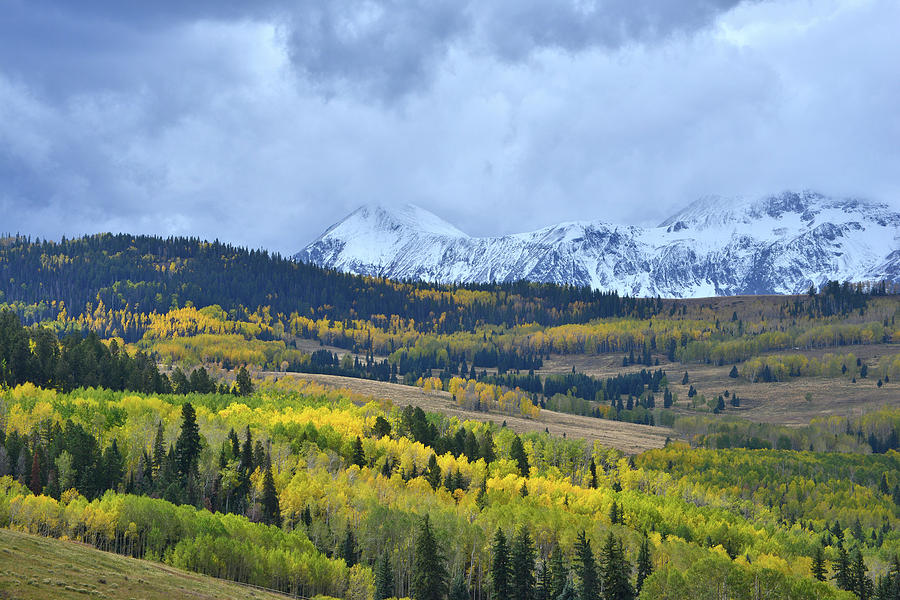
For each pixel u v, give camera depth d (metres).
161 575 120.50
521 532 176.88
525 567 163.00
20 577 97.19
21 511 172.25
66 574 103.69
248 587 142.88
